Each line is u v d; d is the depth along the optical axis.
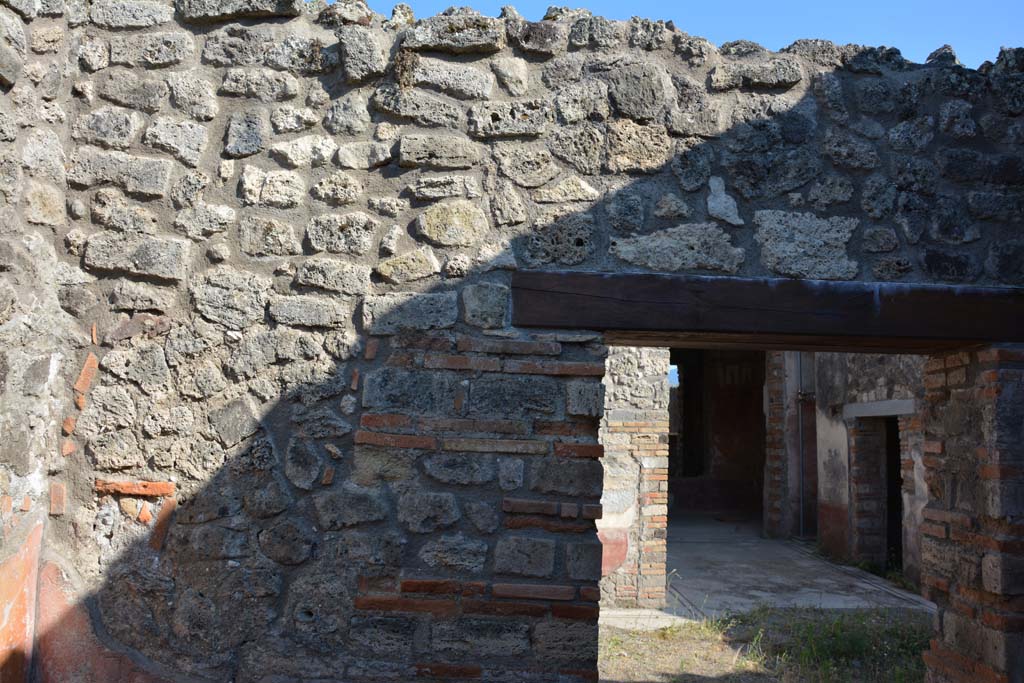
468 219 3.17
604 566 7.22
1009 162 3.36
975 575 3.34
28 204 2.94
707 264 3.21
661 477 7.27
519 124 3.21
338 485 3.05
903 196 3.31
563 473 3.05
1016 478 3.20
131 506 3.06
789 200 3.27
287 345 3.10
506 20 3.26
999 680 3.14
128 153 3.17
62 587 3.00
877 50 3.38
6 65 2.78
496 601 3.00
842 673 5.36
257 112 3.20
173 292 3.13
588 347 3.14
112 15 3.22
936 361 3.75
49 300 3.05
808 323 3.20
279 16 3.24
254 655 2.98
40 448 2.97
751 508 16.02
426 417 3.07
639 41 3.29
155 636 3.00
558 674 2.97
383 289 3.15
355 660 2.97
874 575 9.32
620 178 3.23
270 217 3.16
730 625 6.61
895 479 10.19
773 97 3.30
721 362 16.52
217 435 3.07
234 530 3.03
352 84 3.22
